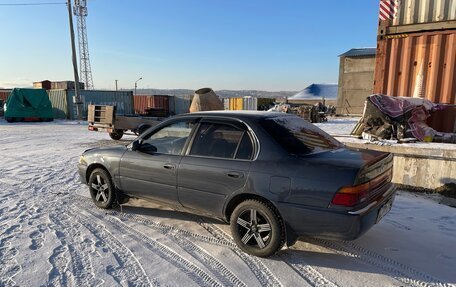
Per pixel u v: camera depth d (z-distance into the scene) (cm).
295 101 6381
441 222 468
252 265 346
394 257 366
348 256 368
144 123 1359
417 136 683
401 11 750
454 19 688
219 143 397
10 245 388
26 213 502
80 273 327
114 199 512
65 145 1284
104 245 392
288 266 345
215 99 1377
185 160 412
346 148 412
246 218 370
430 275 328
